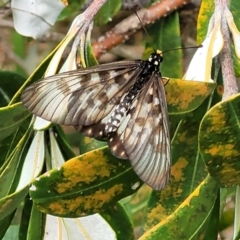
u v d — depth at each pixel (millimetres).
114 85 246
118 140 243
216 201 255
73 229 270
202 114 257
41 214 267
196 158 259
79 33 261
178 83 234
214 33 255
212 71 262
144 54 338
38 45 425
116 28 350
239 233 240
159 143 236
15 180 266
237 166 232
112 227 276
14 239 333
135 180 254
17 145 263
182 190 260
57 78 241
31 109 238
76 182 248
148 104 244
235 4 287
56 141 271
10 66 448
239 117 224
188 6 356
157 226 235
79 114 244
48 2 307
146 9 337
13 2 307
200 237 242
